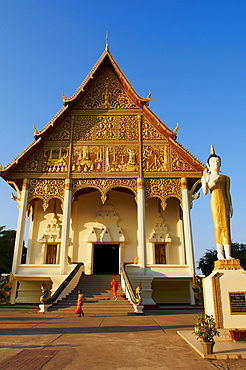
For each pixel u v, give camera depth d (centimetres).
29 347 740
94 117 2472
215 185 950
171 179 2283
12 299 2072
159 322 1241
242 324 805
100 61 2548
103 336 897
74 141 2397
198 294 2078
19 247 2148
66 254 2125
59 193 2264
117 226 2600
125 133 2422
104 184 2275
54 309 1612
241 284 835
